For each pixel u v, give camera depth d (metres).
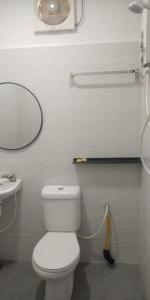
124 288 1.83
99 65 1.89
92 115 1.96
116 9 1.85
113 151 2.00
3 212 2.17
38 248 1.65
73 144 2.02
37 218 2.15
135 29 1.84
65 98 1.96
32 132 2.03
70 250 1.62
